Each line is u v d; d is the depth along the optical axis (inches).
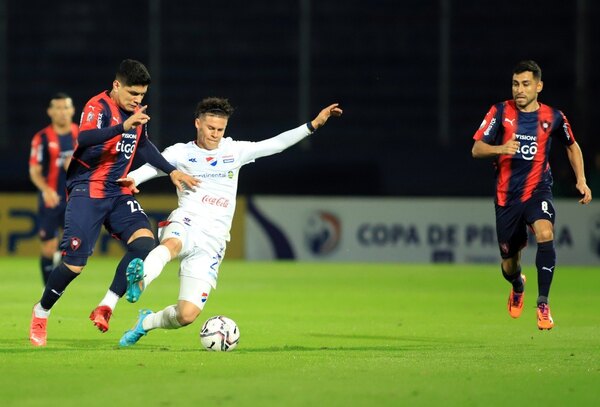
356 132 3563.0
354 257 3267.7
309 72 3518.7
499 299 2037.4
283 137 1178.6
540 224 1315.2
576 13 3494.1
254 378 900.6
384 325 1520.7
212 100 1150.3
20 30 3629.4
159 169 1159.0
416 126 3580.2
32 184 3464.6
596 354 1111.6
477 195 3432.6
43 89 3602.4
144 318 1164.5
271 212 3284.9
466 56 3599.9
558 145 3368.6
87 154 1167.0
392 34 3641.7
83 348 1145.4
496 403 788.6
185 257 1145.4
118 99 1167.6
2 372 928.3
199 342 1245.1
